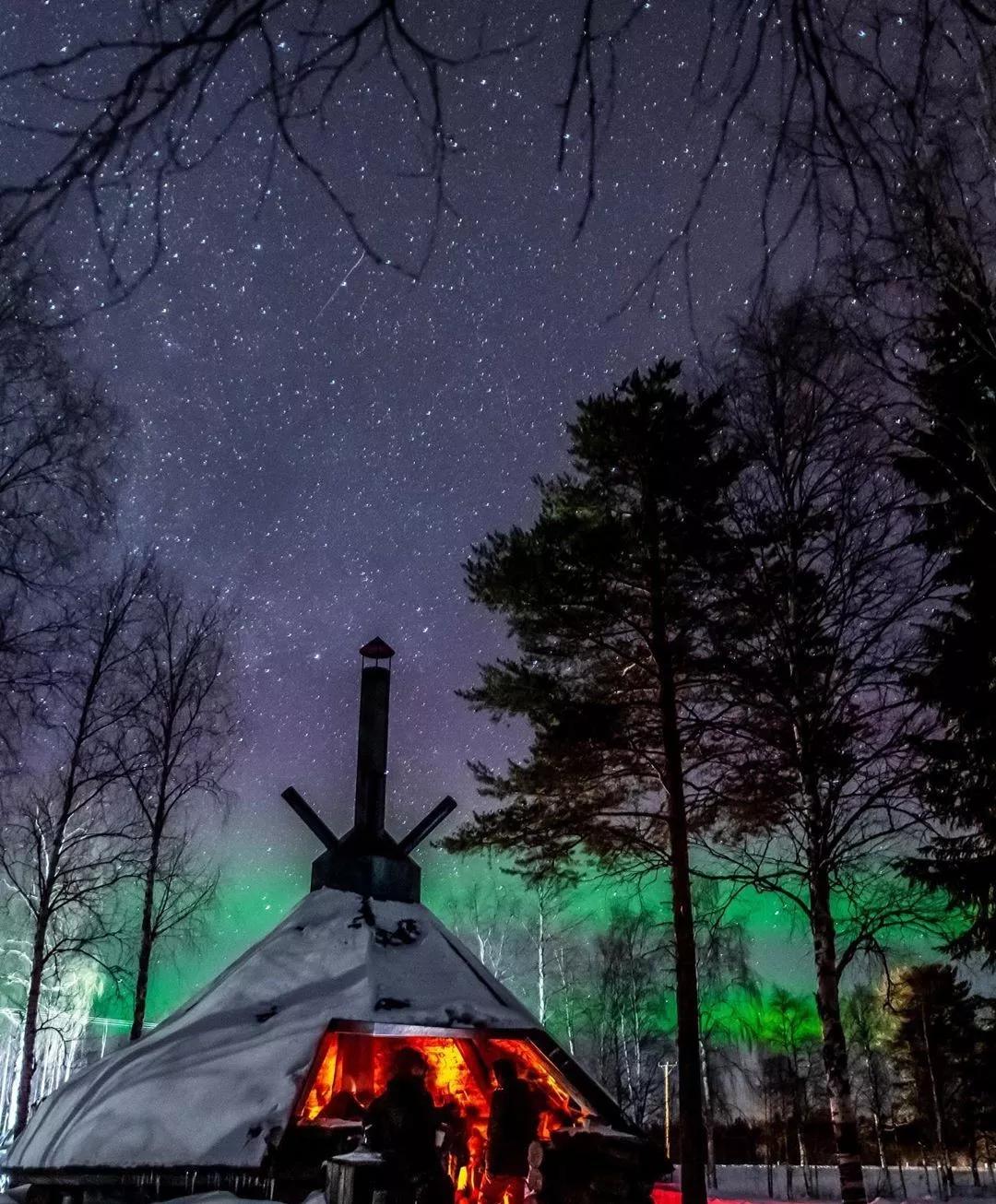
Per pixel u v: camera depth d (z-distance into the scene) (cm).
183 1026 1159
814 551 1512
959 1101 3159
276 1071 1030
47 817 2014
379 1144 761
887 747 1402
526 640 1588
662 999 3069
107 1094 1059
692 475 1506
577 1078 1157
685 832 1421
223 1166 933
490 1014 1170
